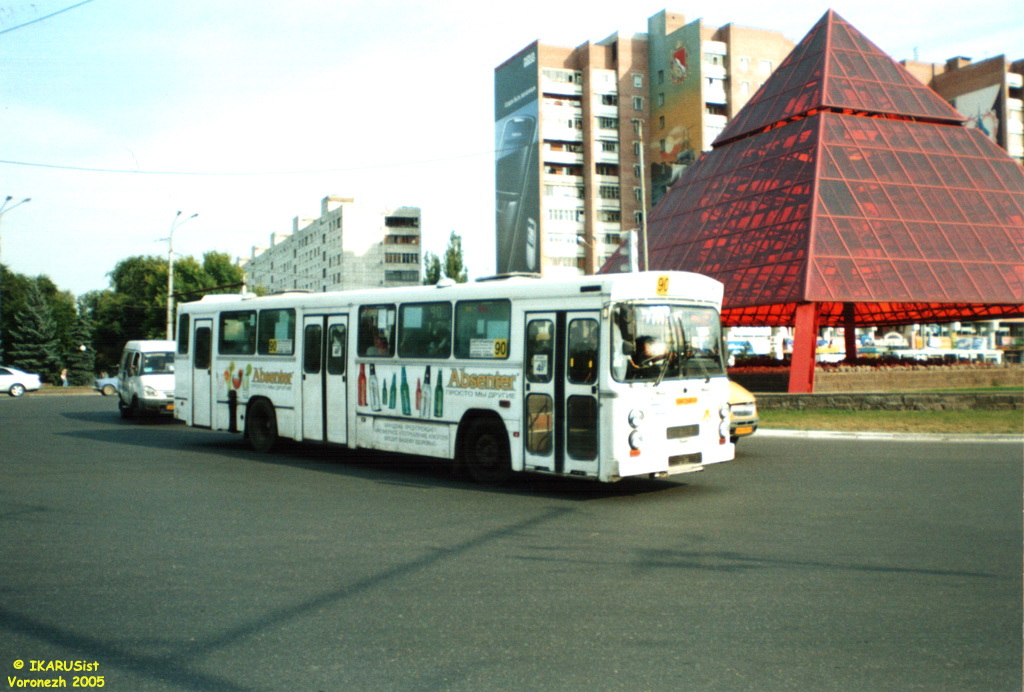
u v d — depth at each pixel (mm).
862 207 31250
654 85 92125
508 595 5996
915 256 29953
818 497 10227
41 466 13695
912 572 6500
